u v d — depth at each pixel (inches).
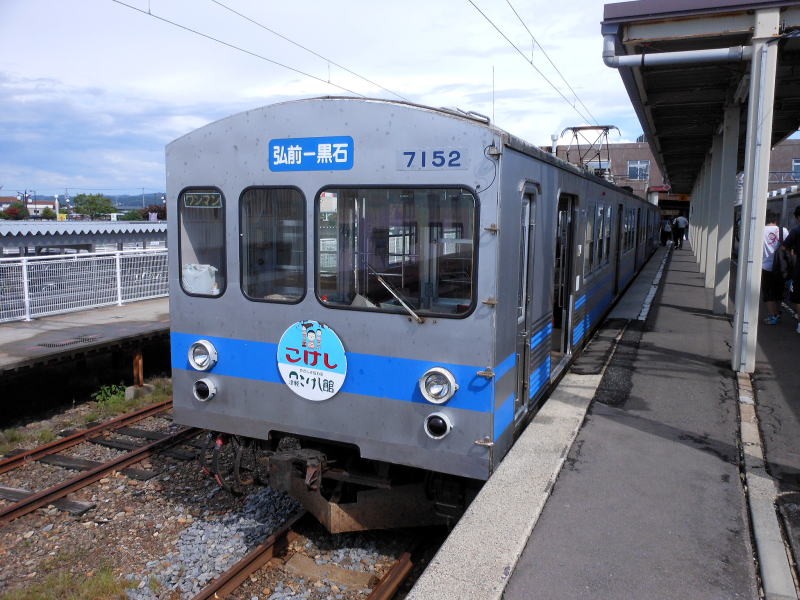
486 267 155.6
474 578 127.0
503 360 165.9
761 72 257.9
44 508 226.8
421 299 163.9
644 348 330.0
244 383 190.1
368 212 167.8
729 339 351.9
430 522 191.0
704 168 743.7
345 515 182.4
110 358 396.2
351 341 172.2
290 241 178.4
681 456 189.8
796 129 496.7
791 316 414.3
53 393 354.6
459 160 156.3
